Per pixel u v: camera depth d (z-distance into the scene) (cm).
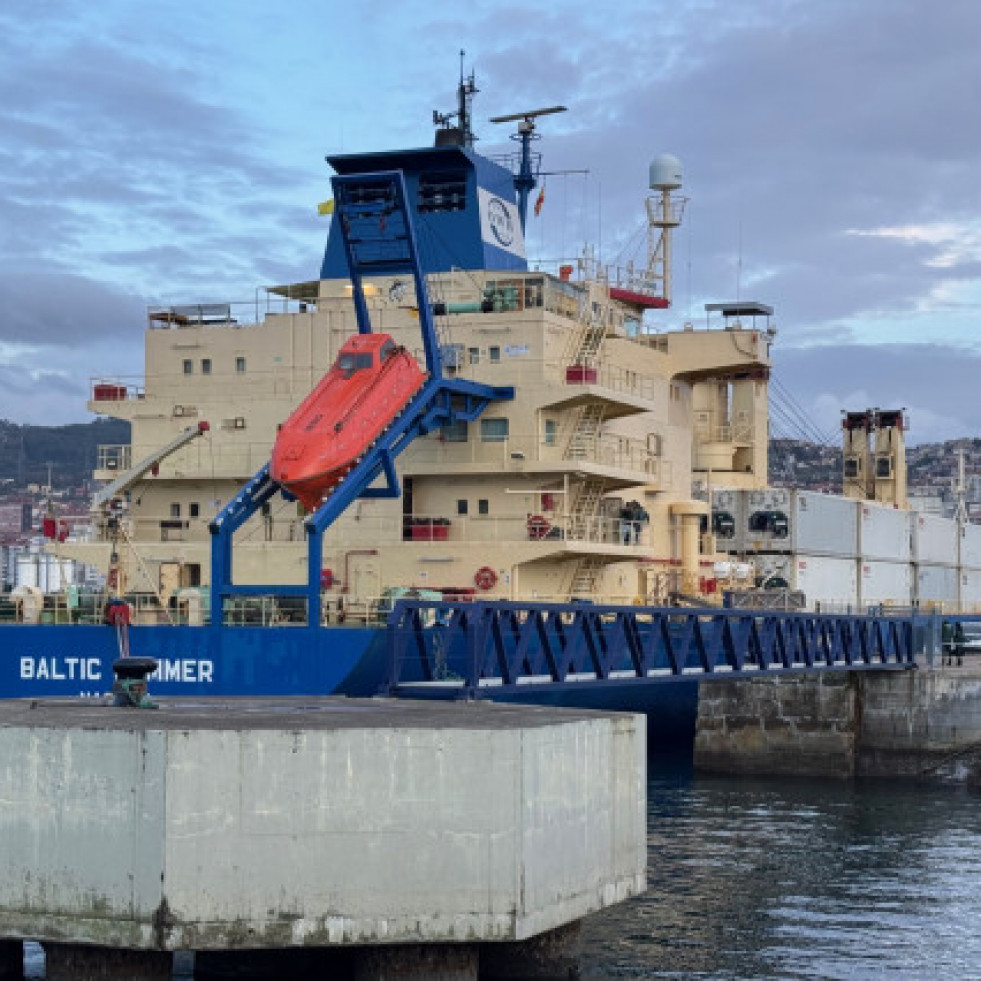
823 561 7956
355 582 5109
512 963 2881
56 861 2480
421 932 2506
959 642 7606
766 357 6894
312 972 2962
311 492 4597
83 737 2461
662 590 5919
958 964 3456
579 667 4472
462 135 6169
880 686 6706
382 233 4825
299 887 2456
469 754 2520
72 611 4453
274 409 5375
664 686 6562
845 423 10162
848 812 5575
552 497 5122
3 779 2516
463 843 2519
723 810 5591
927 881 4297
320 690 4178
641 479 5428
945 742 6594
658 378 6200
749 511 7656
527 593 5103
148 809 2416
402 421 4756
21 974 2959
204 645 4209
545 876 2614
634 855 2912
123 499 5078
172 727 2472
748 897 4072
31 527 19725
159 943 2406
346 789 2473
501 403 5194
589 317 5556
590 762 2759
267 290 6247
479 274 5603
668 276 7631
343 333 5391
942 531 9931
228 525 4375
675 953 3503
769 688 6781
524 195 6506
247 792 2436
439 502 5259
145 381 5559
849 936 3681
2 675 4331
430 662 4250
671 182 7650
